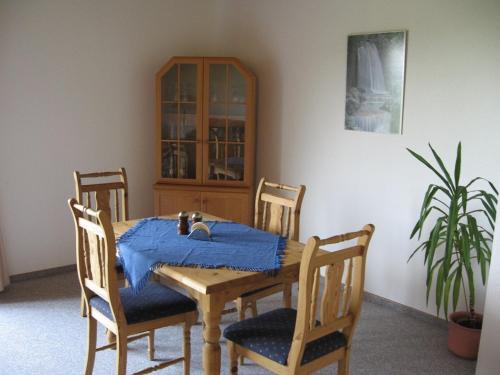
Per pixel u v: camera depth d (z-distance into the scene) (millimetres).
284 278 2482
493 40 3064
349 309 2396
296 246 2762
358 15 3791
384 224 3797
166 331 3396
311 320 2189
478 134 3189
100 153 4500
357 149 3918
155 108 4555
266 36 4551
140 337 2986
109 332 3098
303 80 4285
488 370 2824
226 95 4512
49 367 2947
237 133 4570
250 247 2717
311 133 4273
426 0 3359
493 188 2961
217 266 2422
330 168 4148
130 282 2576
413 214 3602
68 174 4340
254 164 4855
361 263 2336
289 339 2330
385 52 3607
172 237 2863
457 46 3232
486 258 2969
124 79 4535
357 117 3867
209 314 2295
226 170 4621
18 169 4074
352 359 3109
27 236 4191
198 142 4555
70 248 4438
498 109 3080
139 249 2637
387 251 3801
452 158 3336
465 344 3088
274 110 4590
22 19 3932
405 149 3592
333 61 4012
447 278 3070
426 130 3455
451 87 3289
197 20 4820
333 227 4191
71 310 3682
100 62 4375
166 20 4680
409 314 3701
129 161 4688
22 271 4199
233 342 2414
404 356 3156
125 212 3697
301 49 4262
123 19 4445
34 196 4184
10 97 3957
